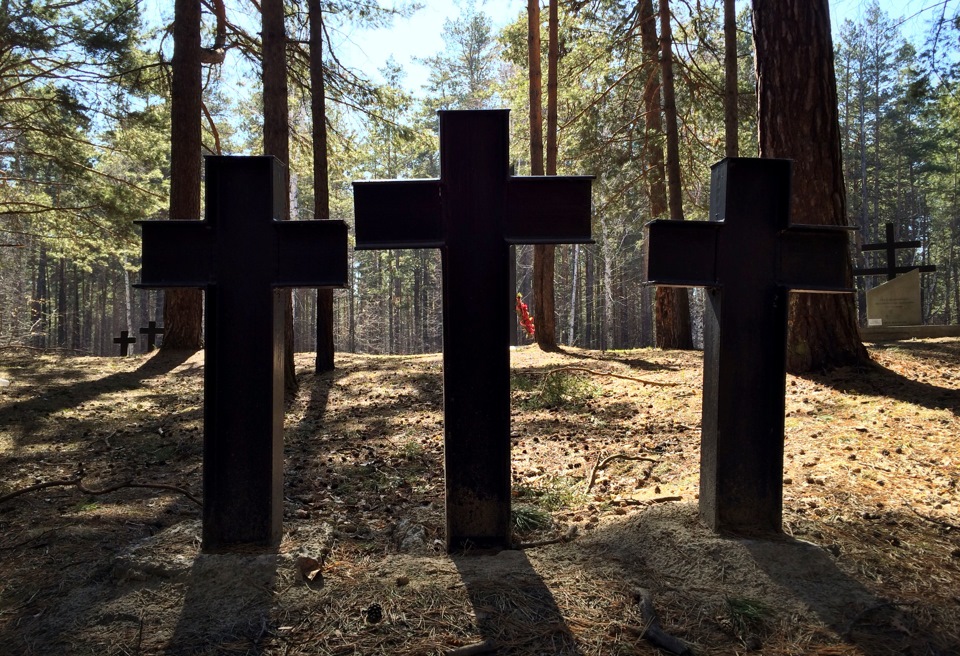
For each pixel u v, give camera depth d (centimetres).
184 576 319
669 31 1555
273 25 981
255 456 351
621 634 276
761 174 362
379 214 352
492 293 353
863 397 686
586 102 1878
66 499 481
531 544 360
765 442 360
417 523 399
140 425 795
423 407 896
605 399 871
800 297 809
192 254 353
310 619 286
